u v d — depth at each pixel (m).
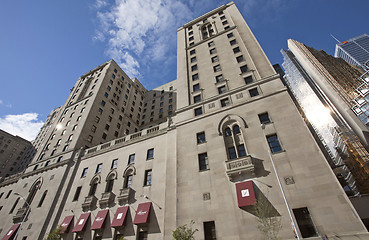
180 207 21.44
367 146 40.34
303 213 16.41
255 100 25.36
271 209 17.33
